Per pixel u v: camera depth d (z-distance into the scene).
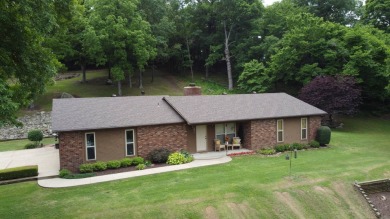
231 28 48.53
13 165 18.59
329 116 32.34
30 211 11.87
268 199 13.47
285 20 45.78
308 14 37.16
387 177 16.52
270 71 39.19
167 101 21.81
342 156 20.27
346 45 35.22
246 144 21.92
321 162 18.64
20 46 10.70
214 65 54.41
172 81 47.25
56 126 16.66
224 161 18.72
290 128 22.86
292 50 36.38
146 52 37.47
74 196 13.33
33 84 11.57
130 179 15.52
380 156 20.36
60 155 16.72
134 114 19.39
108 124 17.66
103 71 50.47
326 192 14.60
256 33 46.62
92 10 40.12
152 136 18.89
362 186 15.54
